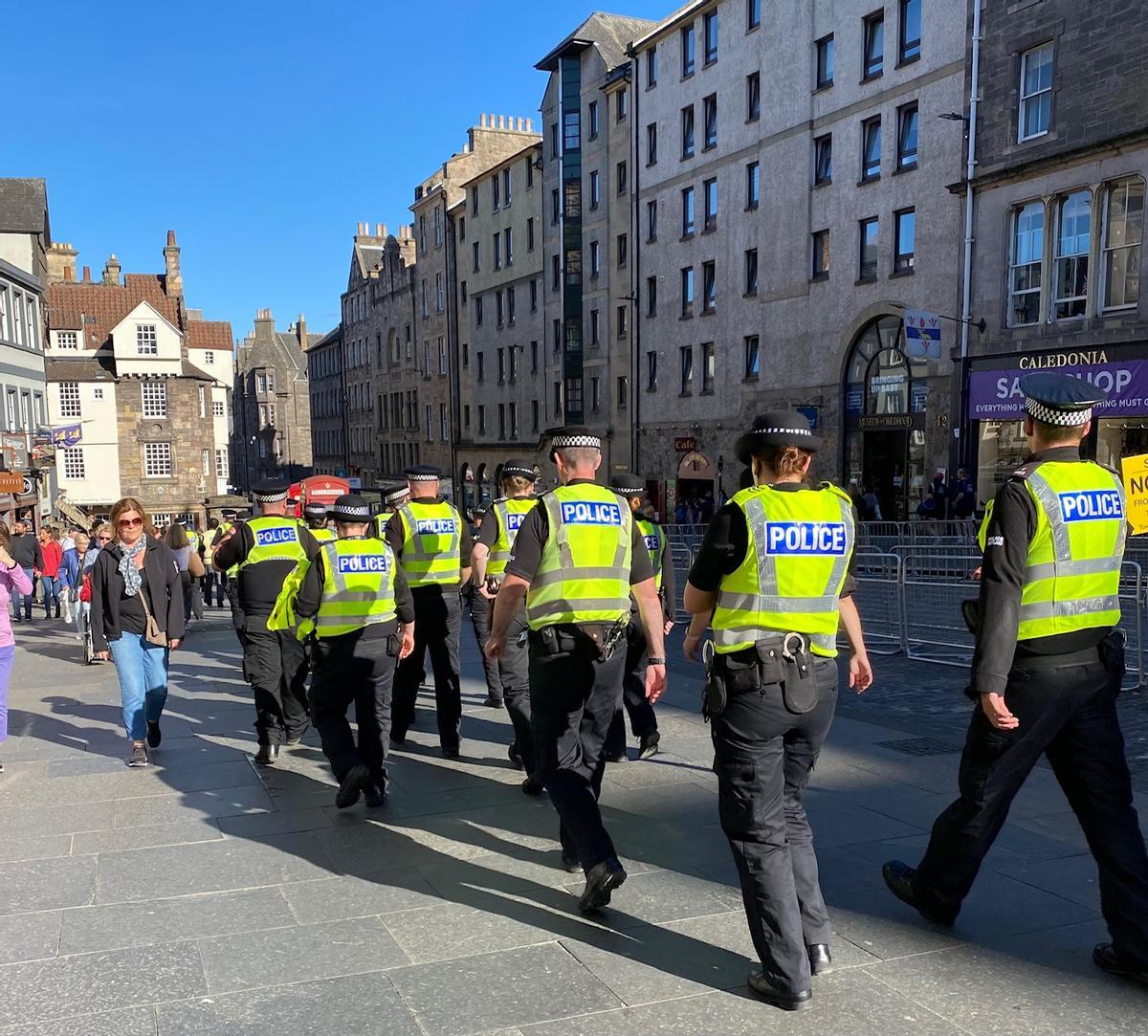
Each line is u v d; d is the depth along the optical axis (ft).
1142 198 61.67
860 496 80.59
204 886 14.58
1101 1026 10.36
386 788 19.21
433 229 189.98
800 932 10.86
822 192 90.84
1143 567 43.29
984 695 11.02
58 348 177.27
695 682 30.09
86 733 25.38
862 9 84.74
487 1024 10.57
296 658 22.94
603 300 131.64
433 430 195.62
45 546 68.95
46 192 129.18
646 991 11.24
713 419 108.78
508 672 19.33
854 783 19.08
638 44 117.60
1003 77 70.69
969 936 12.48
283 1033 10.42
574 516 13.73
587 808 13.37
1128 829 11.30
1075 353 65.67
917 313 70.23
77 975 11.76
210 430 183.52
